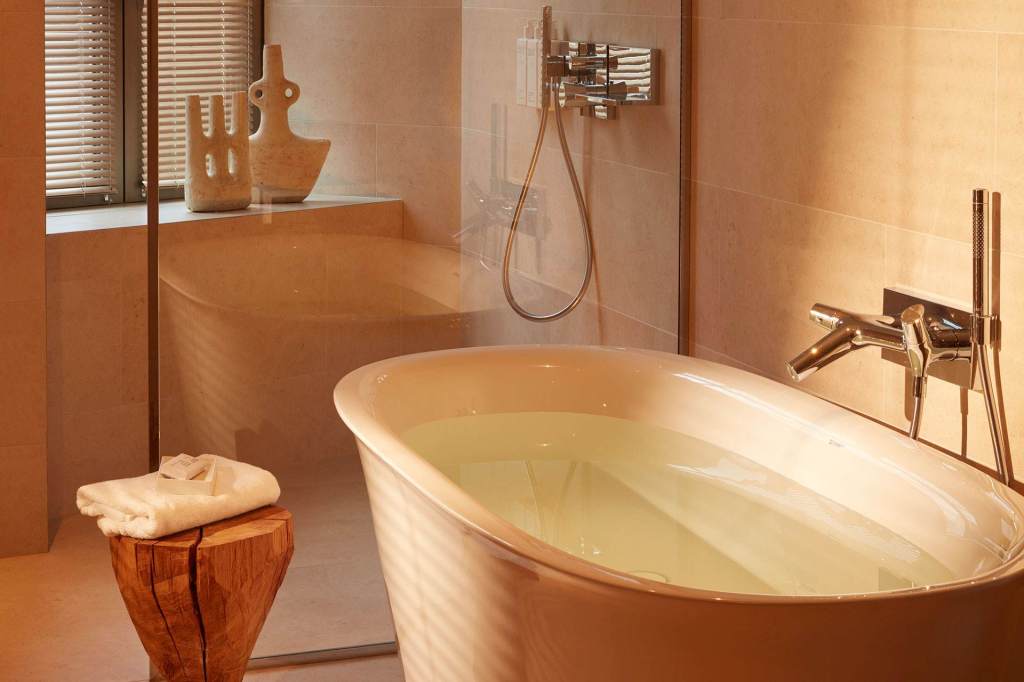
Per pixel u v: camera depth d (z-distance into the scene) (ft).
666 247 10.89
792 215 9.21
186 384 9.58
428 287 10.42
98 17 12.21
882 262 8.23
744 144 9.81
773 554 7.02
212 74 9.47
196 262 9.52
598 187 10.73
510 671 6.40
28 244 10.42
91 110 12.35
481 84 10.30
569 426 9.34
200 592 7.67
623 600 5.51
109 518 7.87
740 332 10.05
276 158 9.74
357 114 9.98
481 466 8.60
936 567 6.53
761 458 8.21
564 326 10.87
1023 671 5.91
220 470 8.45
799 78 9.01
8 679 8.82
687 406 8.89
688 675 5.50
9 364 10.59
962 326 7.39
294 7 9.68
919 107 7.78
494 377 9.41
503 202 10.52
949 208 7.59
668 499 7.98
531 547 5.90
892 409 8.23
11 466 10.78
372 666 9.31
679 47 10.61
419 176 10.25
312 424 10.07
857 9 8.30
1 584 10.36
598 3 10.48
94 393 11.84
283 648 9.37
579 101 10.55
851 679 5.37
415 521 7.02
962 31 7.38
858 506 7.34
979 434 7.51
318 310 10.02
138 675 8.98
